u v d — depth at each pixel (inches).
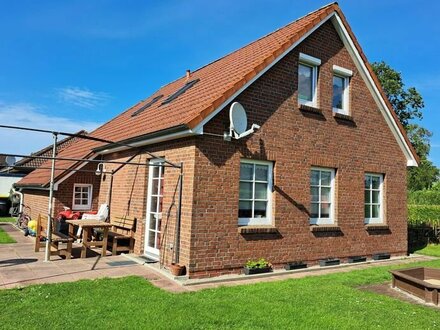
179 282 317.7
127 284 298.5
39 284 289.6
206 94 397.1
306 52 444.1
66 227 535.8
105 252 422.6
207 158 349.4
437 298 287.4
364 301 284.4
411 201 1587.1
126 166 486.0
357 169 485.7
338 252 451.8
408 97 1492.4
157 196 413.1
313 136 438.6
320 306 266.5
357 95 497.7
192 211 337.4
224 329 216.5
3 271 333.4
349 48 488.7
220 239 352.8
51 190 384.8
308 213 425.1
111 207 519.8
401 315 255.3
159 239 399.2
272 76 406.3
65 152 789.9
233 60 497.7
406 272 345.1
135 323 217.2
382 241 508.1
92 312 232.4
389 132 535.2
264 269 370.3
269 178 401.7
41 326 207.8
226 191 359.9
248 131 352.5
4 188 1190.3
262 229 380.8
